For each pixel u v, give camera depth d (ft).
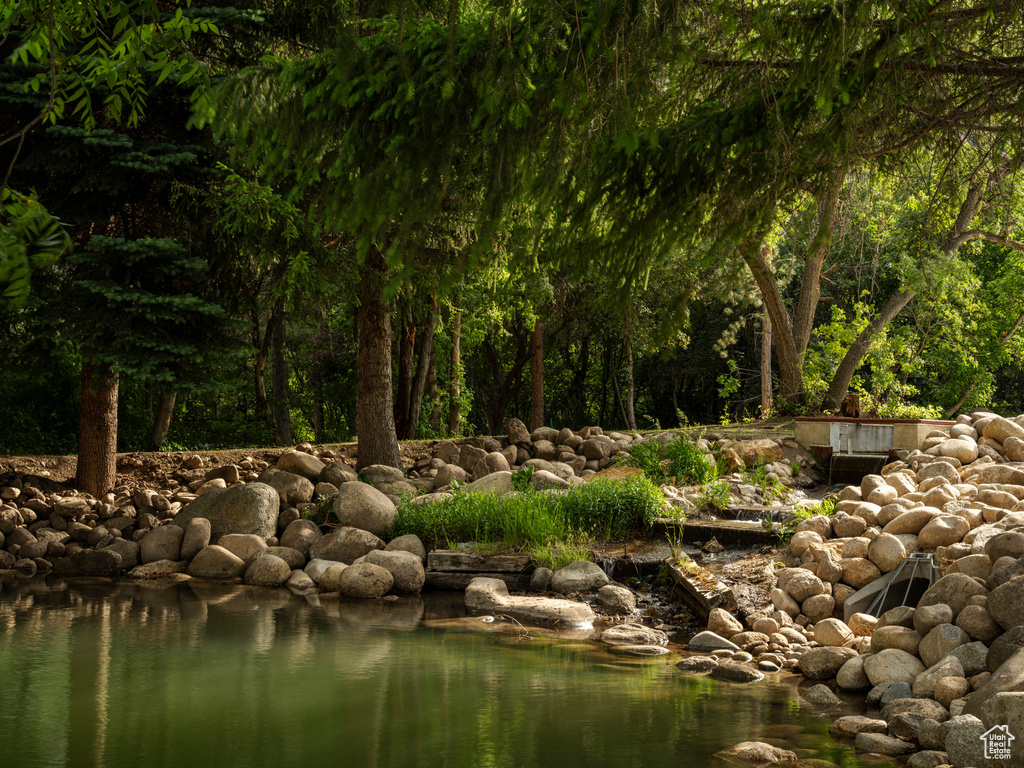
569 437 58.49
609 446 55.36
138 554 41.73
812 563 29.76
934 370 89.35
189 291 41.09
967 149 18.85
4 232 7.54
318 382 109.29
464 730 18.30
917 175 19.35
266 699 20.57
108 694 20.86
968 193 19.97
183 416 94.53
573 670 23.70
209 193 39.37
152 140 38.50
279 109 16.61
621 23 13.00
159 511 46.26
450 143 15.15
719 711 19.93
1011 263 84.23
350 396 103.86
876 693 20.66
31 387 64.28
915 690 19.98
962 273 57.11
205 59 38.32
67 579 39.04
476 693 21.25
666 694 21.35
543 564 36.01
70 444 65.00
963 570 24.22
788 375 63.67
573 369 138.41
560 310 94.58
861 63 13.84
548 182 14.89
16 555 42.06
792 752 16.81
